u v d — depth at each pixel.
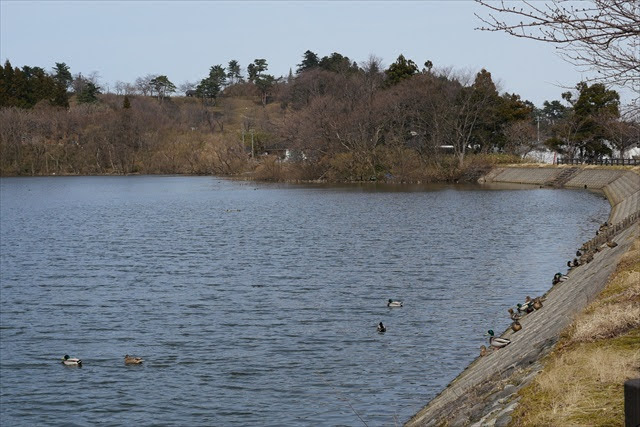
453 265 48.12
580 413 11.42
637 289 20.47
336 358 28.48
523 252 53.06
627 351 14.61
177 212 96.38
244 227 75.50
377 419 22.45
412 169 138.38
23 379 27.41
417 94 135.88
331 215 83.88
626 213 60.03
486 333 31.12
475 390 18.08
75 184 172.00
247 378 26.62
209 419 23.23
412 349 29.23
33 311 37.72
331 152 146.50
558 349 16.88
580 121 123.75
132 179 188.38
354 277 44.69
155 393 25.62
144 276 47.44
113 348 30.84
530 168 131.88
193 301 39.16
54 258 56.91
